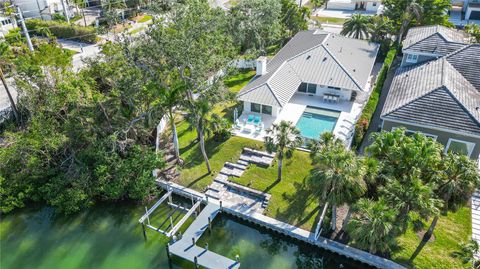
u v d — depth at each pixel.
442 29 42.91
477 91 34.53
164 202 30.62
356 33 52.84
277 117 38.22
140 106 34.53
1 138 36.66
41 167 31.66
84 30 61.38
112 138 30.50
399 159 22.20
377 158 23.56
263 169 31.66
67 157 32.22
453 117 29.88
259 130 36.22
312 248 25.98
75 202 29.45
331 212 26.88
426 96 31.69
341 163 21.12
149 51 32.22
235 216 28.56
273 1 50.22
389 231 20.91
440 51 39.38
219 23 38.38
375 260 23.75
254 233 27.92
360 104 40.38
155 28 34.91
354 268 24.80
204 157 31.08
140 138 35.38
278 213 27.70
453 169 21.53
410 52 40.72
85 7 80.44
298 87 41.47
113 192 29.95
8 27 64.44
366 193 22.88
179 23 34.16
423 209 20.12
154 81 31.28
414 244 24.72
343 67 40.84
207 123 30.34
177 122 39.34
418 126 30.88
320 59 42.38
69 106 34.09
